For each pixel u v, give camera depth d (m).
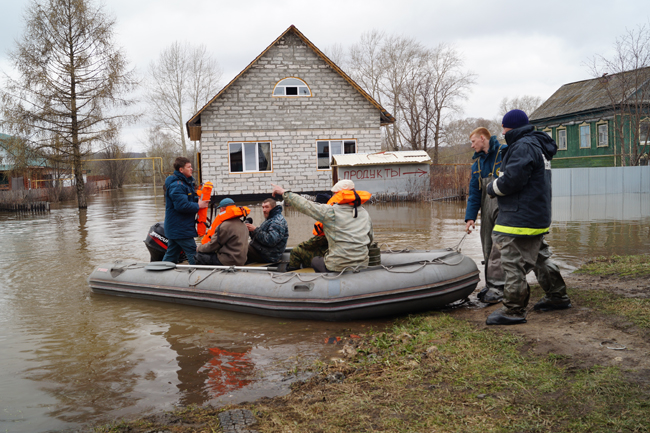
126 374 3.68
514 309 4.06
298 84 21.08
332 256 4.96
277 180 21.11
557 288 4.23
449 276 4.98
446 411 2.67
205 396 3.24
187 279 5.68
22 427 2.91
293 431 2.61
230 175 20.67
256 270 5.44
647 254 6.96
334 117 21.41
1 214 19.67
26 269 7.81
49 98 20.38
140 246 9.82
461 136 55.53
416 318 4.73
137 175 61.53
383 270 4.91
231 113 20.56
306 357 3.91
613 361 3.04
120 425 2.86
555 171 20.12
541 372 3.03
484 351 3.51
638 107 24.91
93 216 17.17
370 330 4.46
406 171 19.45
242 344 4.28
